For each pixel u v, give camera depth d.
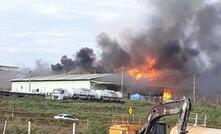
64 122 47.81
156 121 20.61
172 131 19.88
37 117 50.91
